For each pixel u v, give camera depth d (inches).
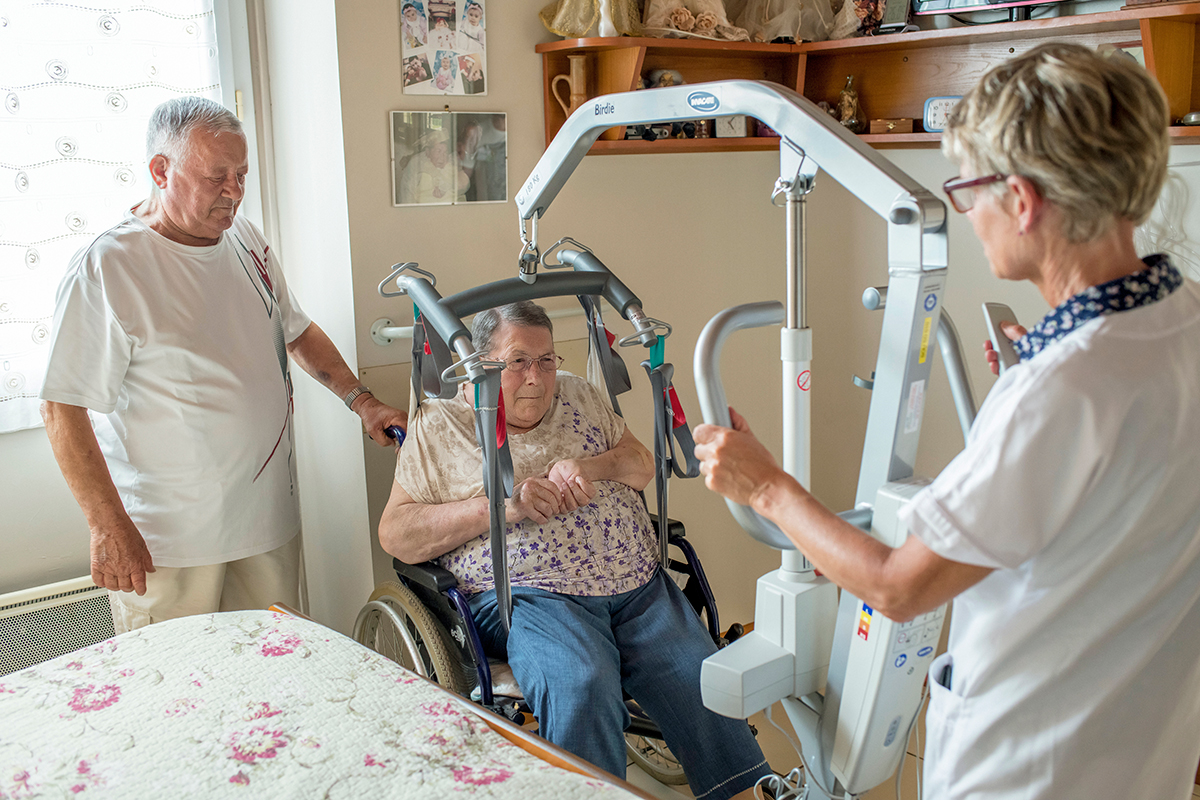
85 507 67.4
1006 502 31.2
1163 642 34.1
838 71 104.1
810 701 49.2
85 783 38.3
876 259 106.8
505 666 69.5
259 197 92.0
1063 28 80.7
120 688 45.5
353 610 93.7
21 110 75.6
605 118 55.3
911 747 87.0
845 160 42.3
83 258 68.3
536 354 70.4
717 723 64.5
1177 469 31.7
